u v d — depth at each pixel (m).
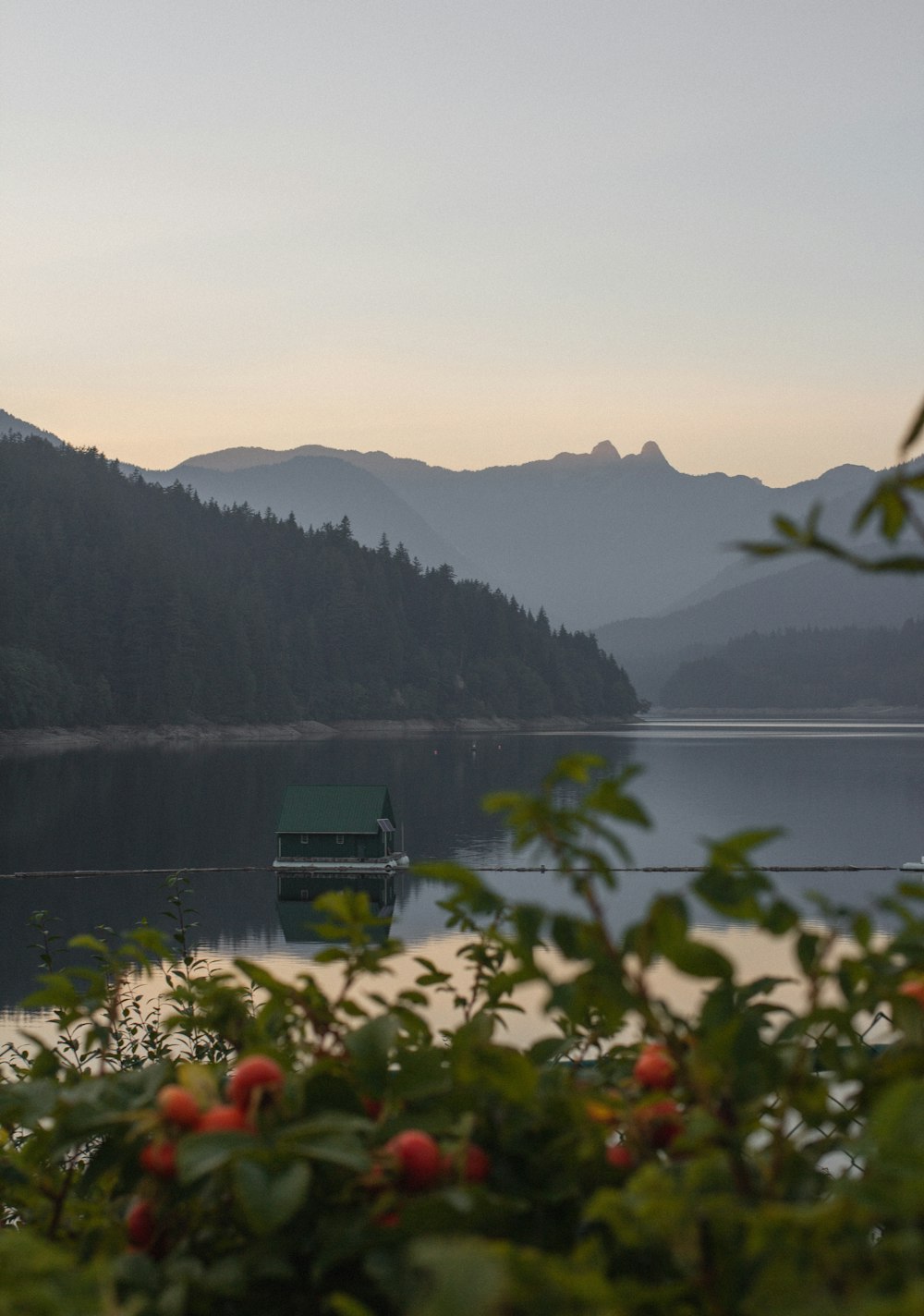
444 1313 0.70
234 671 157.25
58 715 132.25
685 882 1.12
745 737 172.88
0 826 63.09
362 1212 1.13
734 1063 1.21
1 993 23.70
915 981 1.22
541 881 43.00
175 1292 1.08
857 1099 1.20
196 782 89.19
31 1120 1.40
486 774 99.06
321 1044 1.49
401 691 189.12
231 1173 1.17
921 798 74.44
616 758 114.75
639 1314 0.95
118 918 37.12
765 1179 1.15
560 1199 1.21
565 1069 1.43
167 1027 1.57
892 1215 0.83
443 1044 1.53
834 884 42.03
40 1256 0.92
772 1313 0.85
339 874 48.84
